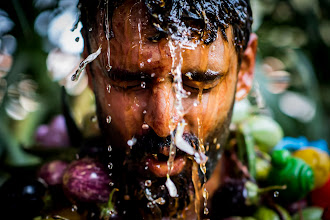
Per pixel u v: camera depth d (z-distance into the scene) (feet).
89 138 2.90
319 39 5.38
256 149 3.19
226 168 2.92
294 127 4.77
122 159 2.32
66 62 4.37
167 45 1.90
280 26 5.61
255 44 2.72
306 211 2.95
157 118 1.98
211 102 2.19
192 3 1.91
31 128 4.61
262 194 2.87
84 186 2.38
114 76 2.07
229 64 2.22
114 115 2.23
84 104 4.33
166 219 2.35
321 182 3.08
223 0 2.06
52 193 2.76
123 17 1.96
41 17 4.38
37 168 3.18
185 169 2.23
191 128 2.16
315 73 5.41
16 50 4.39
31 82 4.73
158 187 2.24
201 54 1.96
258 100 3.51
